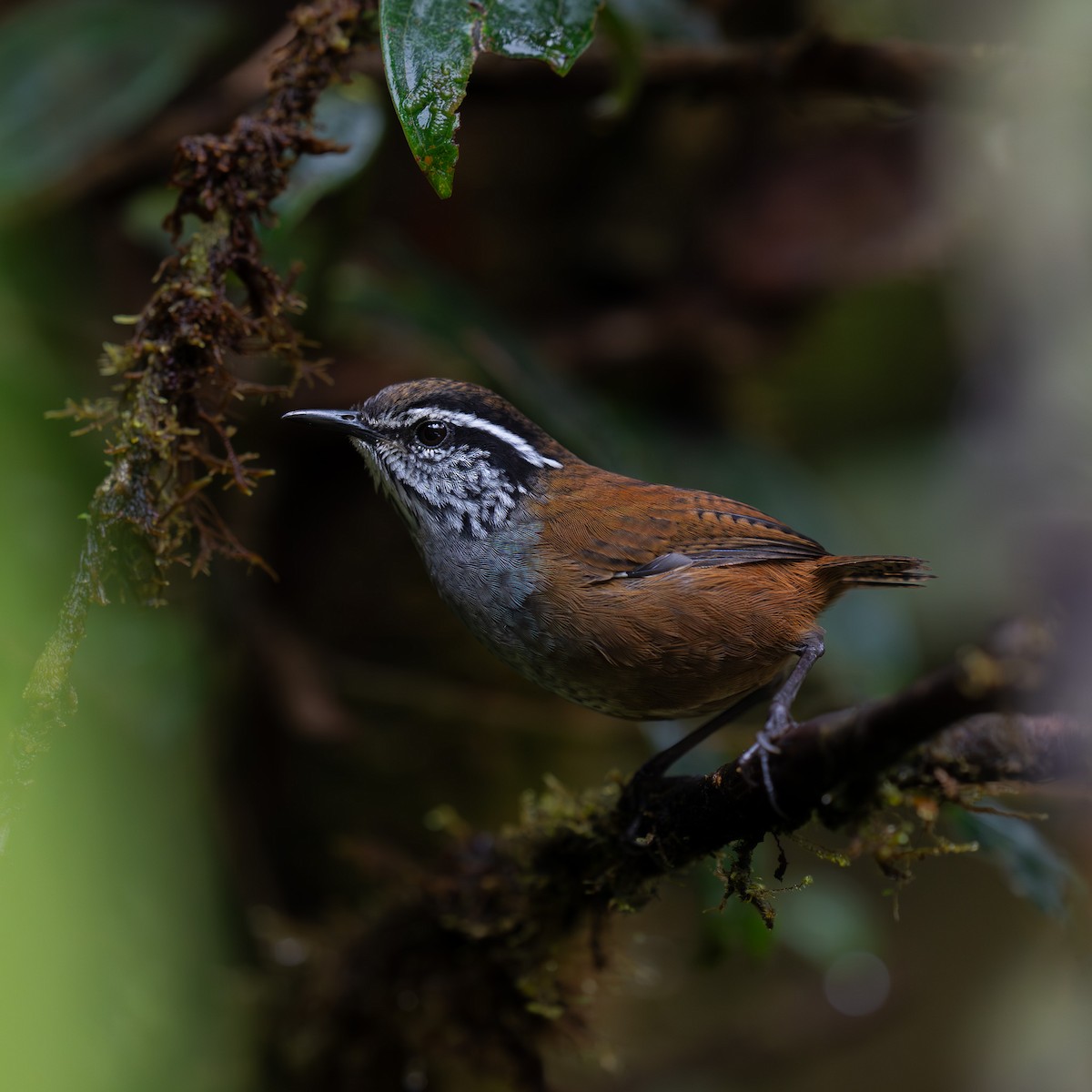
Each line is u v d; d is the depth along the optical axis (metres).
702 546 7.45
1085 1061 11.36
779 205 12.95
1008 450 10.60
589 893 7.02
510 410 8.14
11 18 11.75
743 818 5.89
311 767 11.38
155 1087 8.51
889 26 11.02
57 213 10.67
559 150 12.81
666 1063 12.16
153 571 5.98
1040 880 7.77
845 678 10.33
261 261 6.58
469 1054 8.34
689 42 9.33
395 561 12.05
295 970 9.48
